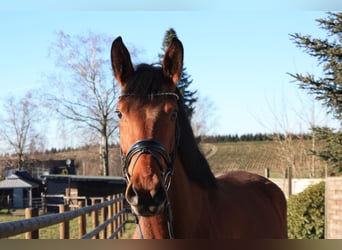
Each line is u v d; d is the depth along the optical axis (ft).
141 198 6.84
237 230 9.78
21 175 108.78
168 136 7.70
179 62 8.23
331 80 29.71
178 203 8.24
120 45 8.37
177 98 8.26
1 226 6.39
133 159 7.33
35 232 9.61
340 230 24.00
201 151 9.96
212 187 9.53
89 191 94.12
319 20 29.84
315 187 28.30
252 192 12.98
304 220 27.55
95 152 120.98
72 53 98.07
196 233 8.52
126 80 8.38
